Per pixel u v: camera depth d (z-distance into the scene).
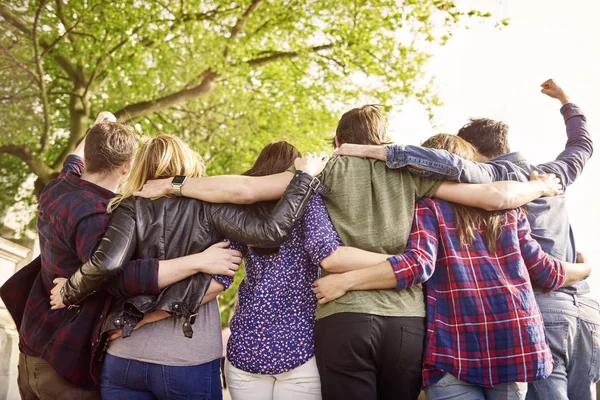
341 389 2.02
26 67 11.02
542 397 2.46
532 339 2.04
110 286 2.11
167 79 12.47
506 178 2.36
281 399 2.12
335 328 2.04
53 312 2.30
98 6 10.95
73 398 2.26
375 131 2.33
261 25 12.05
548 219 2.53
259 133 12.97
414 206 2.17
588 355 2.52
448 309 2.10
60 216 2.28
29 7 11.07
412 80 10.73
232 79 12.38
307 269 2.19
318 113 12.60
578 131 2.88
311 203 2.16
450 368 2.05
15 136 11.38
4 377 4.38
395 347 2.02
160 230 2.13
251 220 2.12
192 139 13.02
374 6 11.23
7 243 5.29
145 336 2.10
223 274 2.12
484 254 2.13
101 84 11.95
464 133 2.76
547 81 3.06
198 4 11.43
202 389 2.12
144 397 2.13
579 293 2.54
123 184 2.48
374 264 2.05
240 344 2.14
